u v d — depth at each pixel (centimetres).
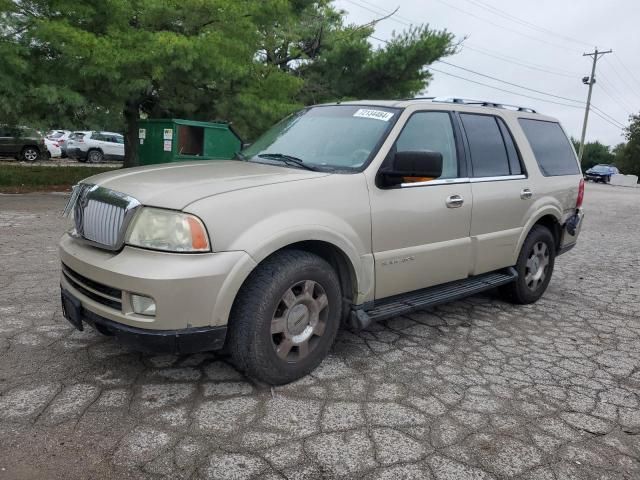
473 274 484
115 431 297
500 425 325
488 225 487
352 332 468
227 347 344
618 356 447
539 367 416
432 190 430
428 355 426
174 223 310
